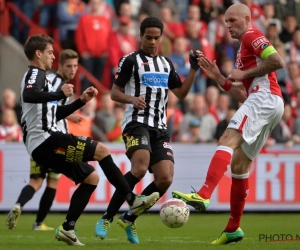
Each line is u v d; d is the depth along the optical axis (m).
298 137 49.72
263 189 46.16
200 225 38.09
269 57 24.12
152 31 26.62
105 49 52.75
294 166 46.53
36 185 34.62
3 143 43.69
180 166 45.31
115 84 26.62
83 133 45.06
